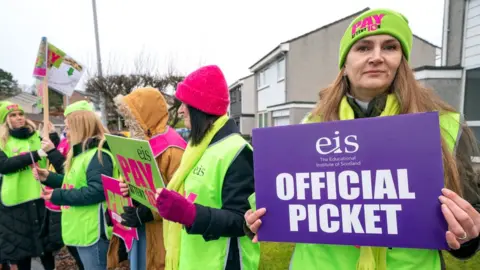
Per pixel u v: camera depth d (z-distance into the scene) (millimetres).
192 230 1348
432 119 916
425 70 6672
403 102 1079
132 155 1586
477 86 6500
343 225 999
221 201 1505
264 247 3430
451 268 2887
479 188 1057
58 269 3611
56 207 3010
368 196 971
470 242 972
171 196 1311
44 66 2842
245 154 1516
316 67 19266
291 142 1066
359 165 982
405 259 1005
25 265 3236
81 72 3074
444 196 890
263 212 1085
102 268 2338
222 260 1502
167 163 2012
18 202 3105
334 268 1094
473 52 6449
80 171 2303
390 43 1094
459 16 6695
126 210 1929
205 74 1604
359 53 1127
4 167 2982
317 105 1322
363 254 1028
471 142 1057
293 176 1061
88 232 2281
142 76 17156
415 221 923
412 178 928
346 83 1228
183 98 1628
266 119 22859
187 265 1547
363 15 1116
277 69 20547
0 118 3303
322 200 1024
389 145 953
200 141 1624
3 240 3068
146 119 2053
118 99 2104
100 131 2420
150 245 2027
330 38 19344
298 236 1052
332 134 1017
